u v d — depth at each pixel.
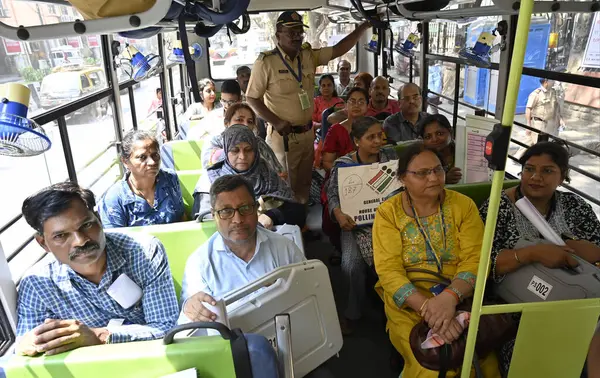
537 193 2.10
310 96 4.21
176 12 1.69
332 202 2.82
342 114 4.55
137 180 2.62
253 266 2.00
